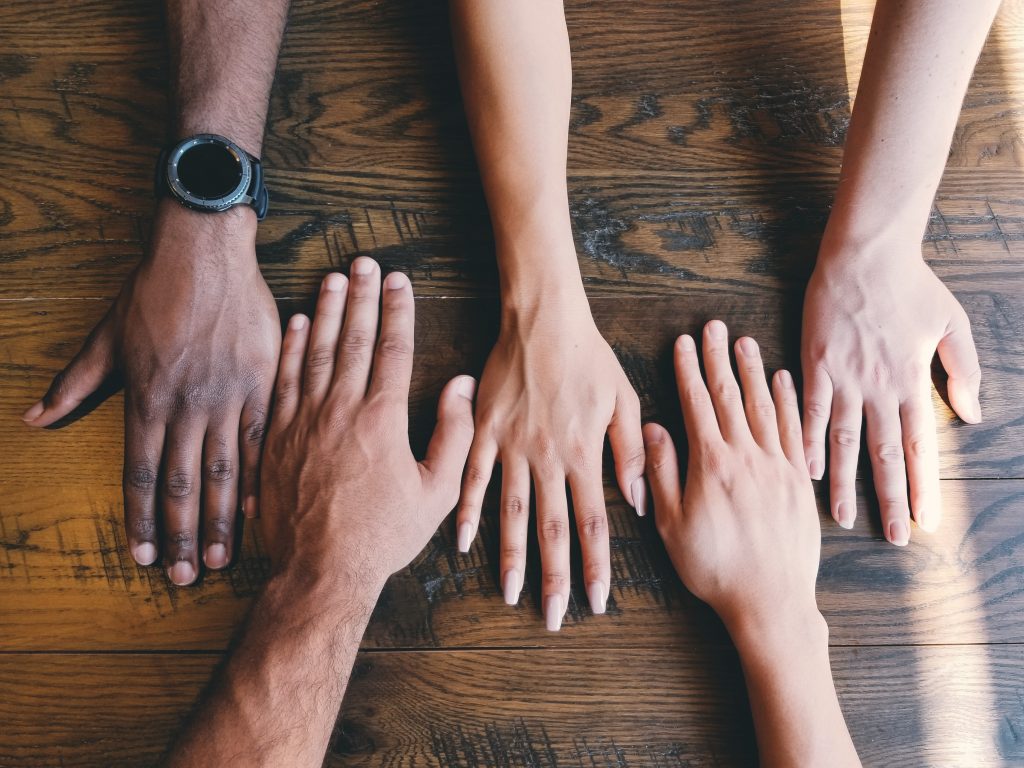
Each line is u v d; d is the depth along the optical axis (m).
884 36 0.85
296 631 0.79
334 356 0.90
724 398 0.93
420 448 0.92
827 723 0.84
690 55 1.02
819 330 0.94
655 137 1.00
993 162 1.02
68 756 0.85
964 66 0.84
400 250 0.96
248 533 0.88
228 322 0.86
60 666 0.86
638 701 0.89
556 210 0.90
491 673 0.88
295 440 0.87
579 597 0.90
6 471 0.89
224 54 0.88
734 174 1.00
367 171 0.97
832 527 0.94
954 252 1.00
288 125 0.97
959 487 0.96
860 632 0.92
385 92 0.98
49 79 0.97
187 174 0.86
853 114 0.91
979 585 0.94
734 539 0.88
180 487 0.84
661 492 0.90
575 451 0.89
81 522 0.88
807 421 0.94
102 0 0.98
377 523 0.83
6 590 0.87
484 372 0.91
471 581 0.90
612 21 1.02
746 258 0.98
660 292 0.97
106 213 0.94
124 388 0.86
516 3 0.86
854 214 0.91
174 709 0.86
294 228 0.95
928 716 0.91
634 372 0.96
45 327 0.92
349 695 0.87
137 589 0.87
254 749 0.74
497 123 0.88
